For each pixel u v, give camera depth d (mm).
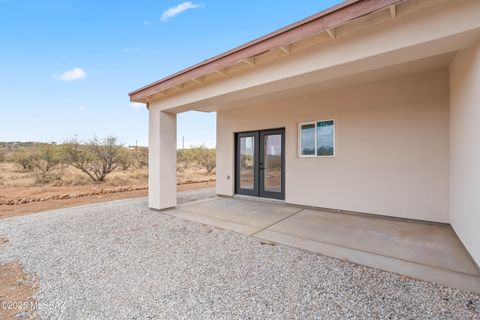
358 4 2379
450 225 3965
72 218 4871
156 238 3613
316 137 5738
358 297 1959
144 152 15820
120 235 3770
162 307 1858
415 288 2086
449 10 2148
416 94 4328
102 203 6578
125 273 2469
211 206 6102
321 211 5465
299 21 2820
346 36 2773
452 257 2762
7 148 14664
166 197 5668
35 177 11117
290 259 2787
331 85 5004
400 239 3449
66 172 12188
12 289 2164
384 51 2502
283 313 1762
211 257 2871
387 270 2461
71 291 2119
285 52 3211
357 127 5031
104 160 11141
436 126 4152
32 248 3223
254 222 4523
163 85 4891
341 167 5266
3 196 7410
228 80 4066
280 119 6320
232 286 2180
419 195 4328
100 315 1757
